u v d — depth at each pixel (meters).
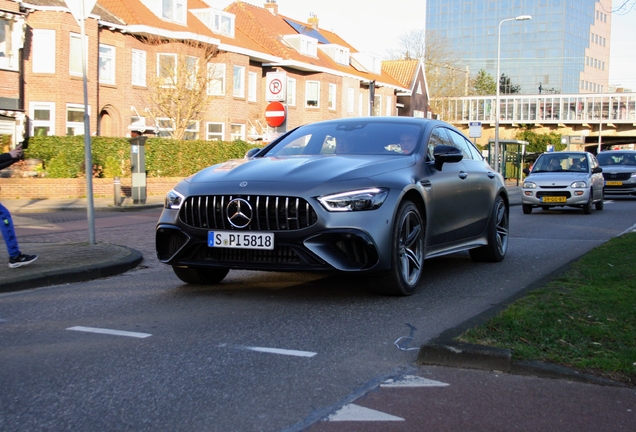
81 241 9.91
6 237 7.05
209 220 5.64
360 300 5.91
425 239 6.34
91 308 5.64
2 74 27.59
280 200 5.41
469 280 6.98
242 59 37.72
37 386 3.68
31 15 28.53
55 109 28.95
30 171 22.33
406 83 57.69
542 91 124.94
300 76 43.66
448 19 132.25
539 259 8.52
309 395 3.52
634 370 3.70
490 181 8.02
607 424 3.15
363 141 6.74
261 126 38.81
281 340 4.58
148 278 7.24
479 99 80.56
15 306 5.73
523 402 3.41
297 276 7.21
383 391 3.57
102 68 31.14
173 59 32.72
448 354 4.00
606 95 74.44
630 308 4.97
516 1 125.75
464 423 3.15
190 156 25.97
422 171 6.36
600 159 23.61
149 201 20.84
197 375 3.85
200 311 5.49
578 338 4.24
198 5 39.47
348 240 5.38
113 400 3.46
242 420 3.19
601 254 7.88
